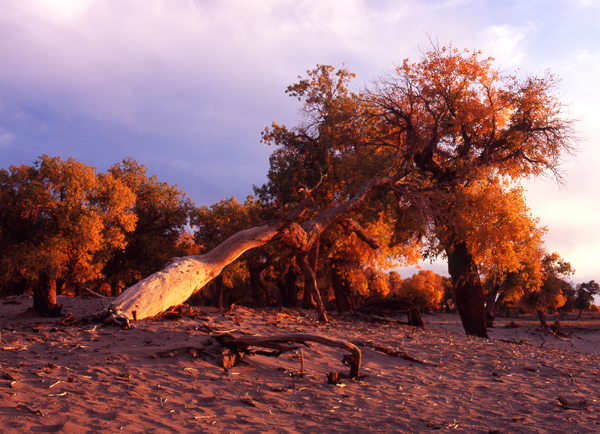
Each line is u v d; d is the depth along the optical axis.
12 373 6.09
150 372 7.05
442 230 23.66
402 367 10.02
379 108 26.34
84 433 4.32
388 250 29.03
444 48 26.16
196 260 13.78
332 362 9.58
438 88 25.91
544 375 10.50
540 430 6.00
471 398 7.78
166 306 12.33
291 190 28.25
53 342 8.45
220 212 48.81
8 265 36.88
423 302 87.81
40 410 4.79
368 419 5.91
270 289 67.75
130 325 10.29
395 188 22.03
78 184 39.28
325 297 56.25
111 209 41.94
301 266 16.86
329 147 26.92
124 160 49.78
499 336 36.75
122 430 4.53
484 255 23.92
